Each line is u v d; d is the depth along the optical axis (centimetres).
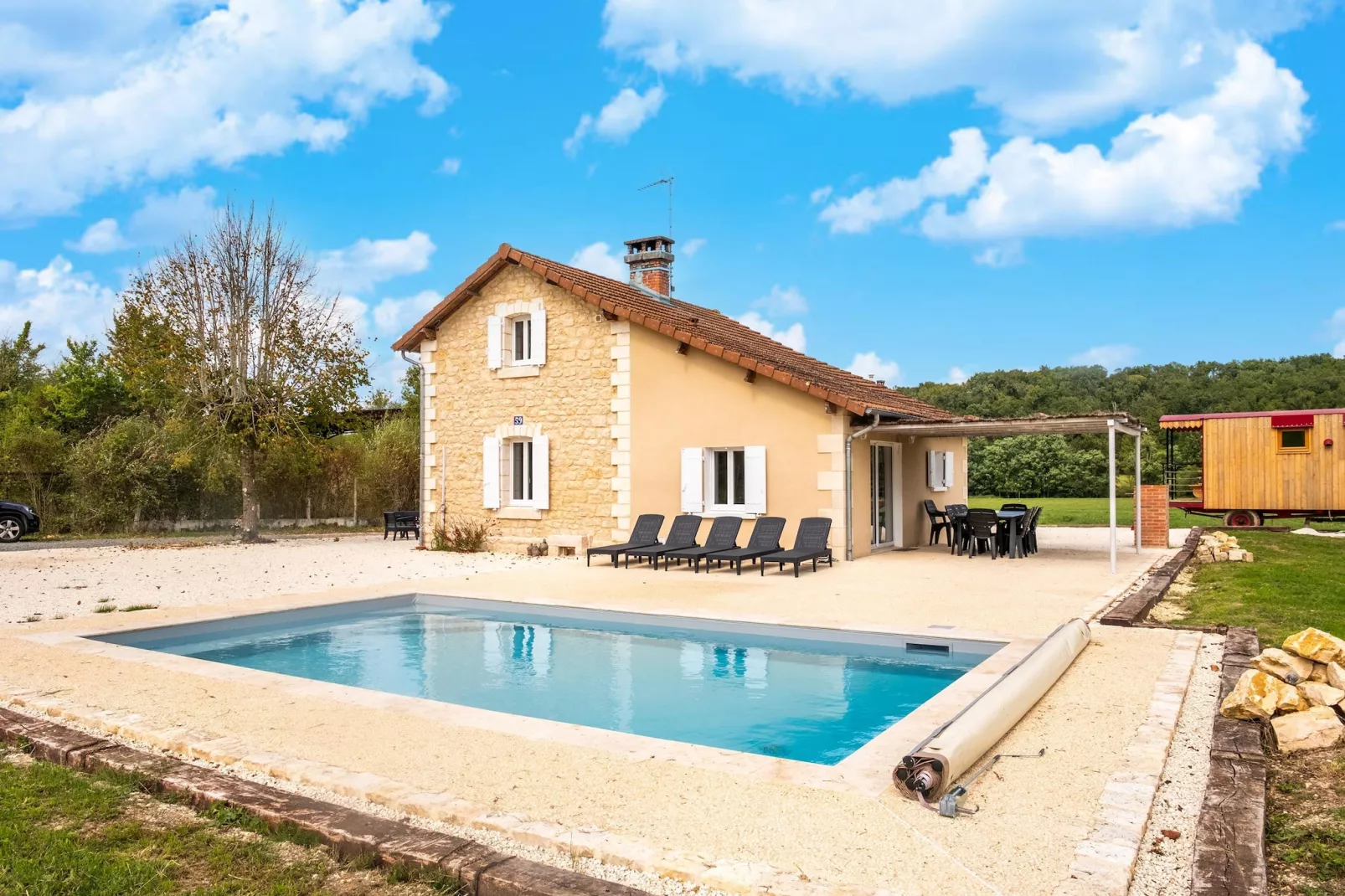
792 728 592
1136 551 1486
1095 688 571
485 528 1739
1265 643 705
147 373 1953
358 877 319
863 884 300
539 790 398
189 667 670
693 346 1485
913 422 1434
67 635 801
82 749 452
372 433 2703
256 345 2027
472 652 848
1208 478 2112
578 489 1620
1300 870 320
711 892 302
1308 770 423
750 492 1431
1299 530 1925
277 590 1163
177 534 2252
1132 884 307
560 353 1642
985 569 1273
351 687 609
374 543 1977
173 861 331
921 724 500
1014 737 473
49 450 2230
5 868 323
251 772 436
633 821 360
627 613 931
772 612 912
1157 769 419
